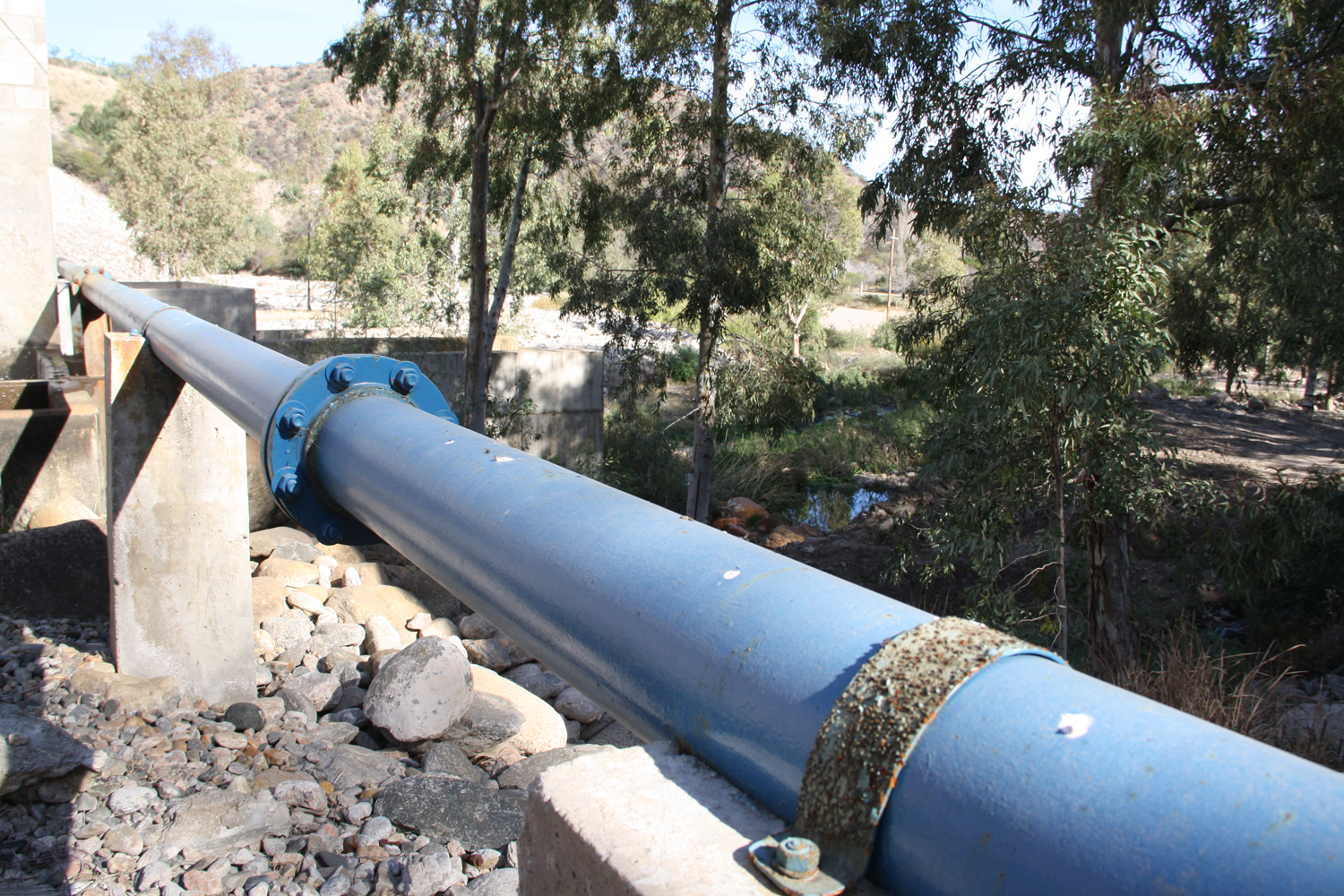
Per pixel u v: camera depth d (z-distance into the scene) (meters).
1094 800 0.72
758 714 0.99
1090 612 8.37
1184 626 7.86
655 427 18.39
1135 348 5.64
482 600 1.57
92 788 4.17
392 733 5.35
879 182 10.12
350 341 14.67
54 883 3.55
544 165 15.91
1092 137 6.86
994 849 0.76
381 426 2.07
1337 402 27.06
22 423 8.35
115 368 5.16
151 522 5.39
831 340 40.84
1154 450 6.78
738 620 1.07
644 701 1.18
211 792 4.27
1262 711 5.26
